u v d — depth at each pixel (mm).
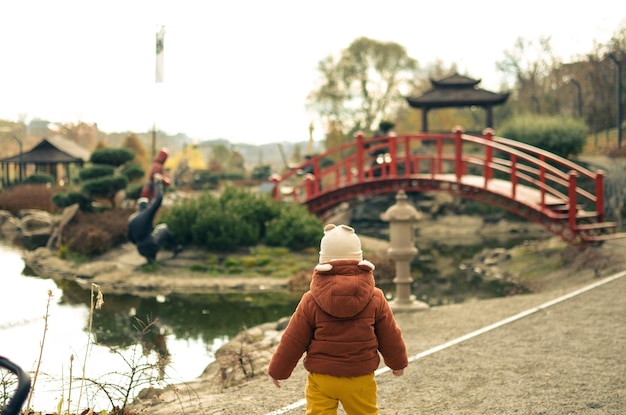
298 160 113312
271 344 10641
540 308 10727
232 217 24109
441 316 10977
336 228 3943
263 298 18312
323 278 3809
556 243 23328
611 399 5812
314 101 78062
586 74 59031
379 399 6039
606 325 9195
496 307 11461
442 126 75000
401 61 76688
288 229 24531
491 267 22625
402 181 27172
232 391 6770
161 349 11695
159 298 18234
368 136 76875
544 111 64438
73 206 28328
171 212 25016
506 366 7121
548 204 21203
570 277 17141
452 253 28250
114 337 12781
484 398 5953
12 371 2725
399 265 12008
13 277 21422
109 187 31094
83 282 20656
